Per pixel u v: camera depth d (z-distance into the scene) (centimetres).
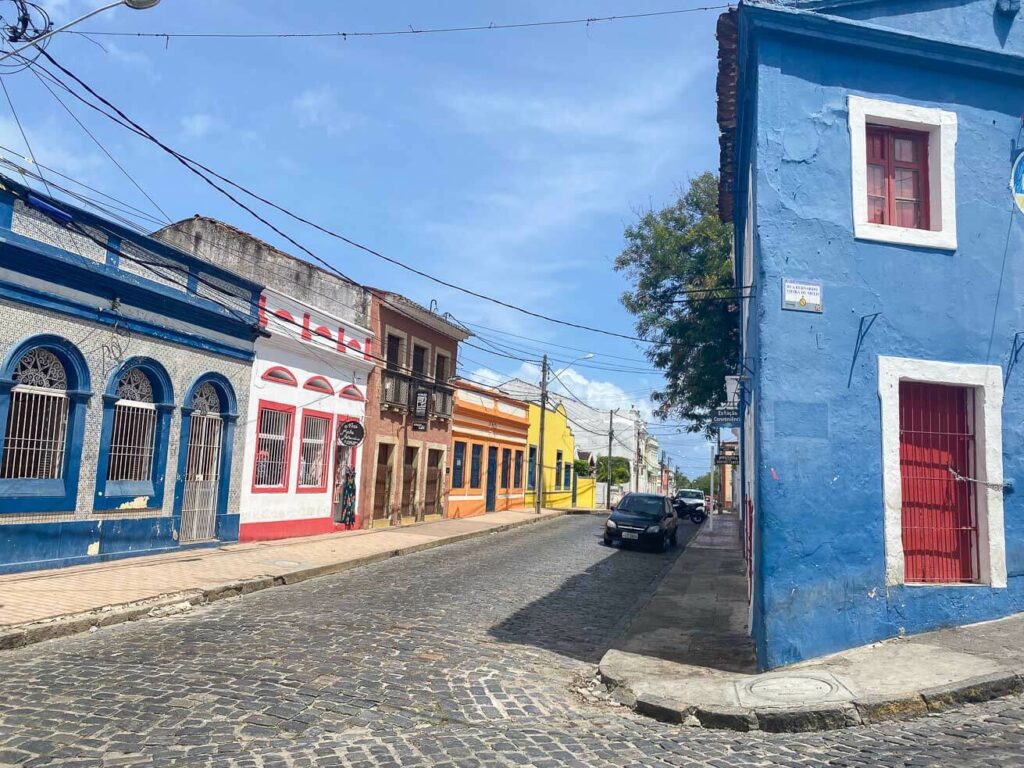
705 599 1197
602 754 514
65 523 1152
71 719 532
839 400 738
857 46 782
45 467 1134
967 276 780
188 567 1233
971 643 689
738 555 1895
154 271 1280
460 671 723
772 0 796
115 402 1241
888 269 764
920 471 769
